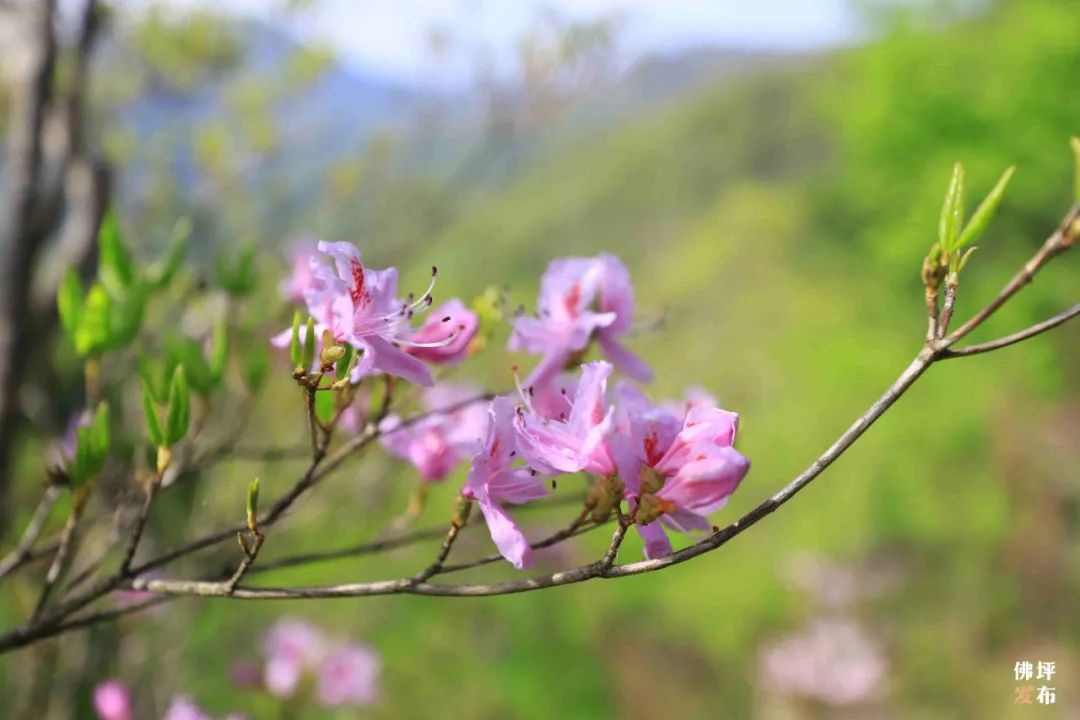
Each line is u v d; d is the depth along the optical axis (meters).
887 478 15.84
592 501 1.55
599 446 1.53
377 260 7.26
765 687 10.95
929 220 19.20
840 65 24.88
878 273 21.36
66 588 1.89
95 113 7.22
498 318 2.33
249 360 2.44
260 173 7.52
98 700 3.11
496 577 5.26
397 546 2.07
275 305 3.18
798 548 14.35
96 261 4.12
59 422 3.94
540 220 50.16
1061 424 16.61
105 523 2.73
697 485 1.44
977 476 16.33
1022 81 18.14
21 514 4.00
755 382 23.08
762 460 18.09
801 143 48.44
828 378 19.45
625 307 2.33
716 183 47.91
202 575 3.08
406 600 8.09
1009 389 17.45
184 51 7.52
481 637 9.08
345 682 3.83
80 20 4.38
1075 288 18.30
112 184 4.27
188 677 4.21
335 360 1.57
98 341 2.22
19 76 4.25
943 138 19.36
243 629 5.29
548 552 4.98
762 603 12.94
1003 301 1.35
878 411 1.36
